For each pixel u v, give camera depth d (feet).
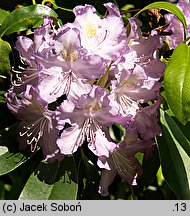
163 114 1.90
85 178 1.90
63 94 1.69
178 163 1.86
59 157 1.70
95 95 1.63
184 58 1.66
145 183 1.91
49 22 1.66
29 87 1.66
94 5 1.90
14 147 1.77
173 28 1.93
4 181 2.59
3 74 1.76
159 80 1.81
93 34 1.70
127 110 1.72
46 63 1.65
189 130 1.92
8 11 1.97
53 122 1.66
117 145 1.73
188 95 1.59
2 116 1.83
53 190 1.74
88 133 1.70
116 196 2.47
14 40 1.92
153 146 1.82
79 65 1.65
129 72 1.68
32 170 1.90
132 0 2.25
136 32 1.74
